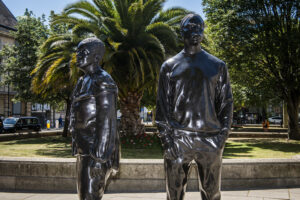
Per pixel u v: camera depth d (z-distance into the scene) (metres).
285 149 12.97
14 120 26.55
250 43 16.98
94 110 2.82
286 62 16.64
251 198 4.99
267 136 19.55
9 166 5.74
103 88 2.81
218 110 3.06
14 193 5.41
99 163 2.74
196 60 2.99
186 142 2.87
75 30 13.31
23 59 20.91
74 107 2.94
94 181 2.73
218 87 3.03
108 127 2.76
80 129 2.85
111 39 13.40
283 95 18.09
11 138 16.83
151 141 13.27
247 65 17.64
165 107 3.03
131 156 10.27
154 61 13.12
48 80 12.96
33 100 21.61
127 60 13.99
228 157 10.34
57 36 14.00
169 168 2.91
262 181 5.75
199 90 2.91
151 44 13.64
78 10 14.04
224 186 5.66
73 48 13.30
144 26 13.55
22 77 20.95
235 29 16.86
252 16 16.81
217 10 18.14
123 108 15.02
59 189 5.62
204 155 2.86
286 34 15.72
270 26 16.25
